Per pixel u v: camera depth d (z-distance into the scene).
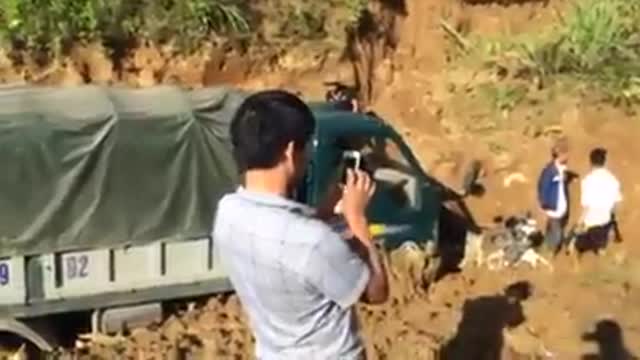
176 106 13.07
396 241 14.70
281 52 18.72
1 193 12.28
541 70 19.45
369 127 14.10
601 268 15.99
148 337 13.05
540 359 13.45
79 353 12.79
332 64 19.02
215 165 13.12
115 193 12.73
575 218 17.33
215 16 18.28
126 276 12.97
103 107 12.78
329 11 19.25
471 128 19.14
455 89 19.69
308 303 4.40
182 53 18.11
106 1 17.73
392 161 14.51
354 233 4.61
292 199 4.55
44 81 17.45
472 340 13.74
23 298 12.52
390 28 19.97
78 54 17.64
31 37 17.31
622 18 19.95
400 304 14.33
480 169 18.34
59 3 17.50
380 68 19.80
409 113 19.58
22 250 12.43
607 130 18.64
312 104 15.40
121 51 17.89
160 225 12.98
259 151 4.40
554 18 20.64
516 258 15.81
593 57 19.45
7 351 12.74
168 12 18.09
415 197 14.73
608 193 16.48
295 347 4.45
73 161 12.50
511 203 17.91
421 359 13.23
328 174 13.34
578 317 14.47
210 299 13.55
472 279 15.27
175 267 13.18
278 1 19.06
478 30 20.52
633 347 13.88
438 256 15.25
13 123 12.27
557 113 18.95
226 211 4.50
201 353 12.92
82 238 12.66
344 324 4.47
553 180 16.42
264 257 4.38
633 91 18.97
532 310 14.55
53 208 12.48
